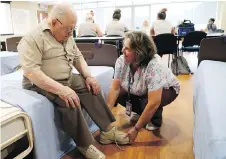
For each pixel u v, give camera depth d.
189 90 2.91
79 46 2.34
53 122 1.27
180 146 1.52
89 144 1.33
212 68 1.71
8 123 0.92
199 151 0.93
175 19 9.04
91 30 4.20
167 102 1.74
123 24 4.19
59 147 1.38
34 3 8.01
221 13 7.80
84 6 9.81
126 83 1.69
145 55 1.46
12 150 1.08
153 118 1.75
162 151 1.46
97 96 1.46
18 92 1.24
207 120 0.82
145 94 1.67
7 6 6.87
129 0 9.19
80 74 1.52
